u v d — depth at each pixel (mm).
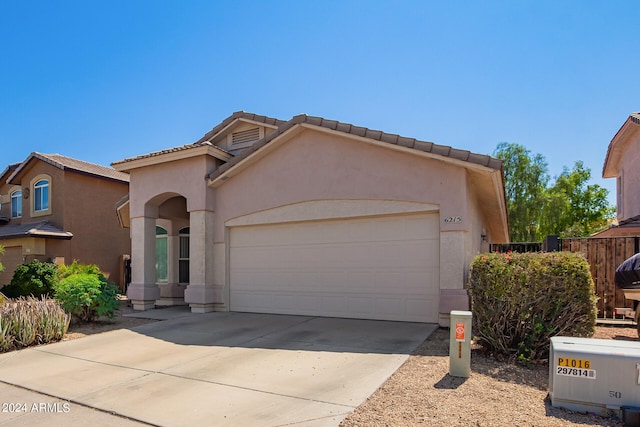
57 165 20000
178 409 5090
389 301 10141
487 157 8953
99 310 10664
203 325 10344
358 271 10570
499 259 6820
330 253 10961
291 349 7723
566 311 6344
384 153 10211
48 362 7418
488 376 5895
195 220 12617
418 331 8867
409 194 9867
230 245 12547
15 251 20188
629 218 17266
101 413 5098
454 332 5949
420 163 9797
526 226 30734
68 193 20188
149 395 5605
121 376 6484
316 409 4898
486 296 6770
